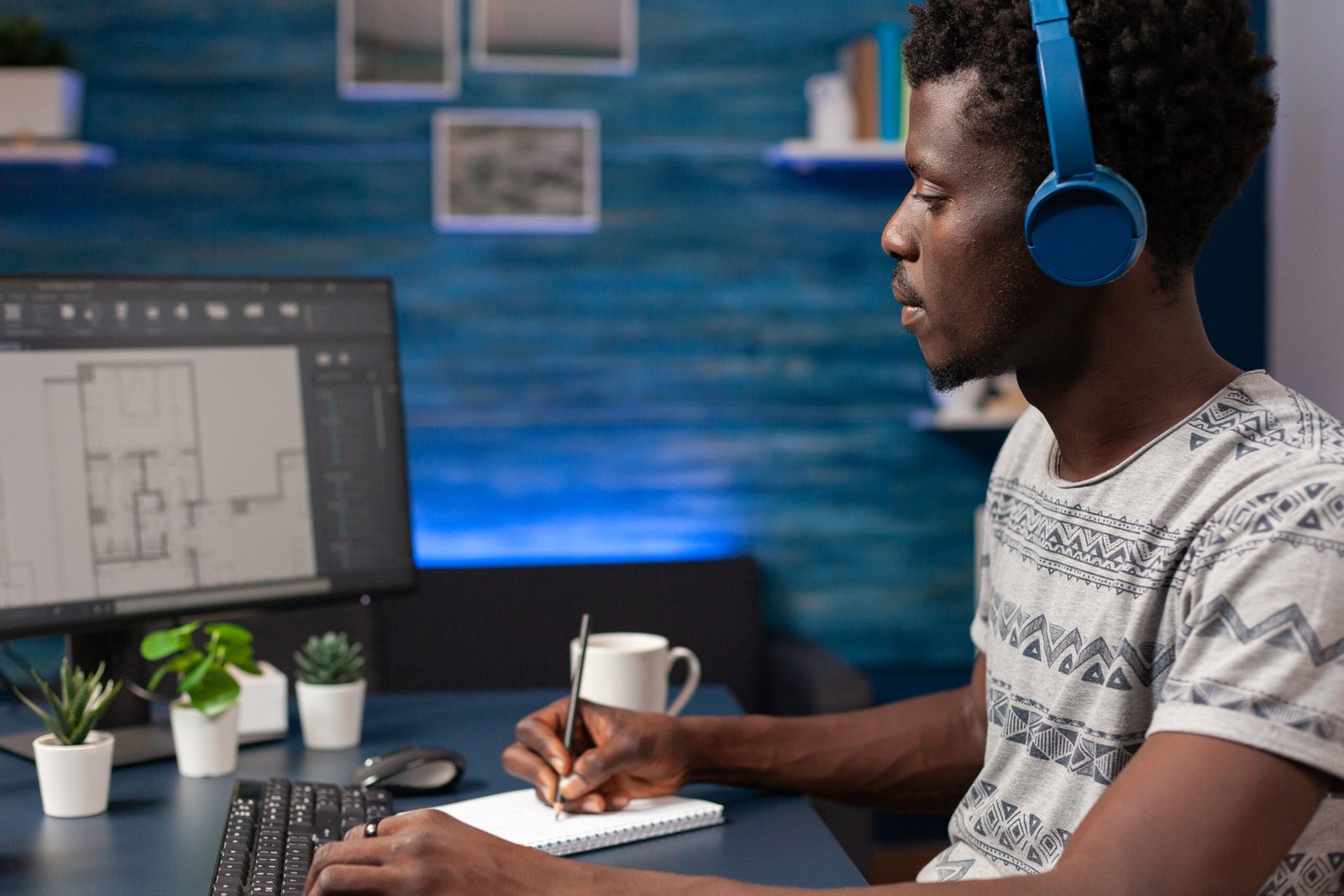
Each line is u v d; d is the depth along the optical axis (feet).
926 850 9.22
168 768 3.97
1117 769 2.59
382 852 2.35
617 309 9.06
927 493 9.37
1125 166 2.46
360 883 2.32
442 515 9.04
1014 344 2.66
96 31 8.54
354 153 8.79
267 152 8.73
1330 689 2.10
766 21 8.98
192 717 3.82
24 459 3.97
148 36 8.58
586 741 3.61
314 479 4.55
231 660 3.96
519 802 3.45
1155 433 2.68
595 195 8.96
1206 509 2.46
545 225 8.93
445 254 8.91
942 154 2.62
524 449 9.07
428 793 3.62
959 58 2.61
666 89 8.96
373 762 3.64
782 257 9.14
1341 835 2.30
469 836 2.39
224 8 8.62
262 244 8.75
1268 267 8.73
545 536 9.11
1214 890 2.02
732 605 8.79
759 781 3.62
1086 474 2.83
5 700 6.14
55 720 3.46
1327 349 8.13
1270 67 2.54
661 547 9.20
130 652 4.35
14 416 3.96
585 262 9.02
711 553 9.23
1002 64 2.52
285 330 4.52
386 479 4.71
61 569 4.01
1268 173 8.70
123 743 4.15
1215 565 2.36
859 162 8.77
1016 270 2.58
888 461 9.32
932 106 2.66
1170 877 2.02
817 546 9.32
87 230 8.61
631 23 8.90
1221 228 8.71
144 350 4.22
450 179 8.83
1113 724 2.59
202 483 4.31
